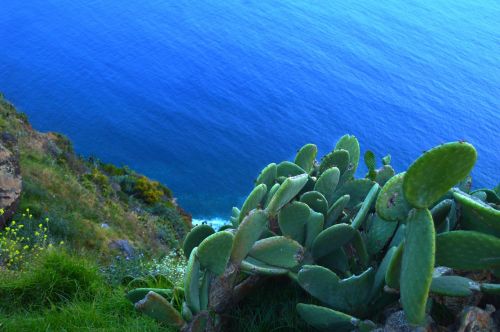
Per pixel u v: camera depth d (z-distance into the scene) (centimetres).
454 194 309
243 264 366
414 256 281
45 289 554
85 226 1853
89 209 2144
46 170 2189
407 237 288
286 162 445
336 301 350
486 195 396
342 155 436
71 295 550
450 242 302
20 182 1477
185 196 7869
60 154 2727
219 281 368
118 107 11250
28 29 14412
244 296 388
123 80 12744
